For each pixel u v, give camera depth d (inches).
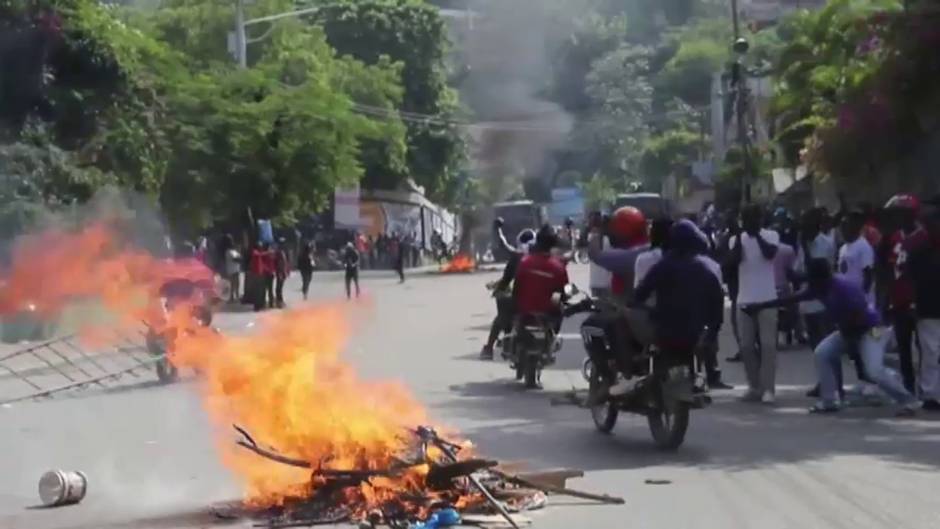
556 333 717.9
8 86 1143.6
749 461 468.4
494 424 570.6
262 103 1673.2
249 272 1485.0
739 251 631.8
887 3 1130.7
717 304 500.7
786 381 722.2
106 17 1258.6
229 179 1604.3
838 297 591.5
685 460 472.7
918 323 600.7
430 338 1063.6
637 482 427.5
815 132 1149.7
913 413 583.8
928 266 593.9
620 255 604.7
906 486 415.8
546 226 724.7
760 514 374.6
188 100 1547.7
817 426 556.4
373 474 377.1
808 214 817.5
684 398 485.1
